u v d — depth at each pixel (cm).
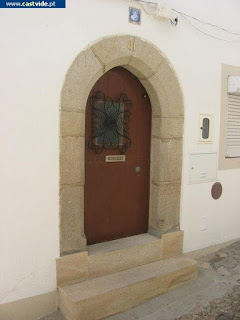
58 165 314
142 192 409
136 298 336
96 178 371
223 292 367
